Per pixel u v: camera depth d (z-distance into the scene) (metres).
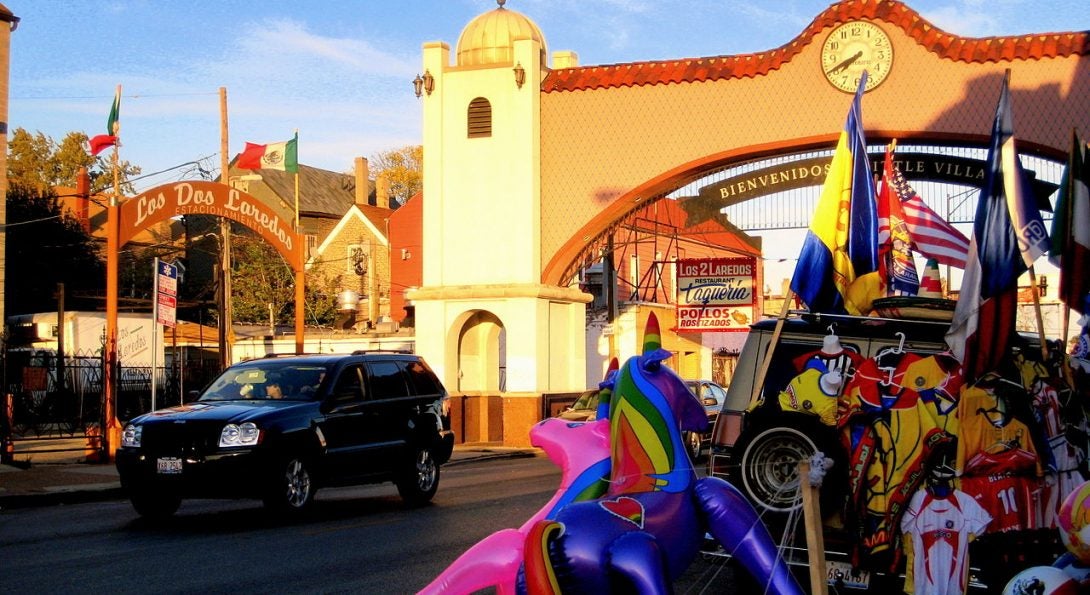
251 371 15.59
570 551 4.93
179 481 13.61
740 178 28.55
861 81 8.60
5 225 28.69
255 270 56.53
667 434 5.54
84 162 66.69
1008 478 7.58
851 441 7.88
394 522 13.77
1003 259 7.36
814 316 9.05
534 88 29.05
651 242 45.84
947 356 7.91
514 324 29.09
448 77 29.98
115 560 10.88
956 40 26.02
